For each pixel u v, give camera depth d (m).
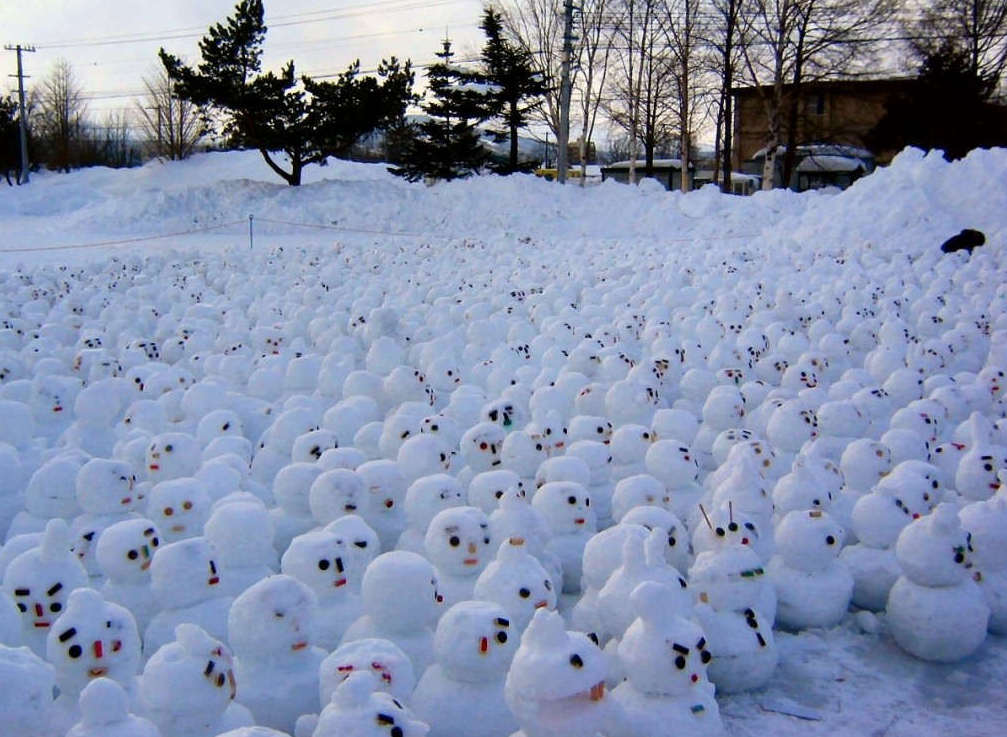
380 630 4.61
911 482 5.82
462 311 13.11
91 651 4.04
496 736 4.08
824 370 9.82
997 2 41.91
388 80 35.53
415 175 42.91
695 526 6.12
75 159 61.94
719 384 9.24
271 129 34.41
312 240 27.77
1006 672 5.02
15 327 11.55
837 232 20.03
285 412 7.44
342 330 11.99
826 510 5.96
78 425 7.80
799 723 4.56
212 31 34.09
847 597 5.42
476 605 4.27
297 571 4.88
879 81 47.47
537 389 8.44
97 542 5.41
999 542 5.31
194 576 4.82
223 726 3.90
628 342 11.26
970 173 21.00
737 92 46.03
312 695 4.31
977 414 6.68
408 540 5.91
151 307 13.05
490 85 43.25
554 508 5.83
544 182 33.72
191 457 6.70
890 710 4.66
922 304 12.59
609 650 4.60
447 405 9.08
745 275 15.90
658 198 32.28
